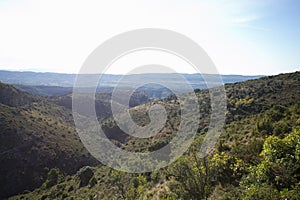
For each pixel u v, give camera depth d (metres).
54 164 50.44
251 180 9.88
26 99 77.31
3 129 50.28
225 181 11.31
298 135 10.56
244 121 25.72
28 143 51.34
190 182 10.40
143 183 15.51
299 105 22.88
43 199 34.12
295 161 9.64
